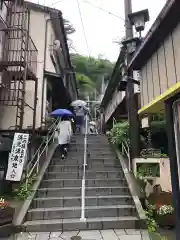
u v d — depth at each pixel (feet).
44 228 18.38
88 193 24.04
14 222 18.37
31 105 34.86
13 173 24.02
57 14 38.99
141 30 22.95
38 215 20.02
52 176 27.17
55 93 47.34
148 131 31.17
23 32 32.73
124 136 32.63
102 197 22.59
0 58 31.07
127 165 29.01
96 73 128.67
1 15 31.76
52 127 36.40
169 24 13.82
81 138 42.01
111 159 31.45
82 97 113.60
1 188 24.34
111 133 37.40
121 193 24.21
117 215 20.70
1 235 16.89
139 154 27.81
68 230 18.47
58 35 44.88
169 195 20.44
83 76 120.98
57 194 23.66
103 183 26.03
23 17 33.71
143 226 18.81
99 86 120.88
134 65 19.11
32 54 35.09
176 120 13.56
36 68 35.73
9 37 32.45
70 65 57.06
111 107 64.59
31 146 29.96
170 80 14.21
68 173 27.40
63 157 31.32
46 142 32.65
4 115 33.09
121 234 17.51
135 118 28.45
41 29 38.58
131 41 22.89
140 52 16.85
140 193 23.26
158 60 15.90
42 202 21.88
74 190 24.02
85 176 27.43
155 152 27.73
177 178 13.47
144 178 24.43
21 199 21.80
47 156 31.07
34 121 31.35
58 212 20.31
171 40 14.21
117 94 52.49
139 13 22.47
